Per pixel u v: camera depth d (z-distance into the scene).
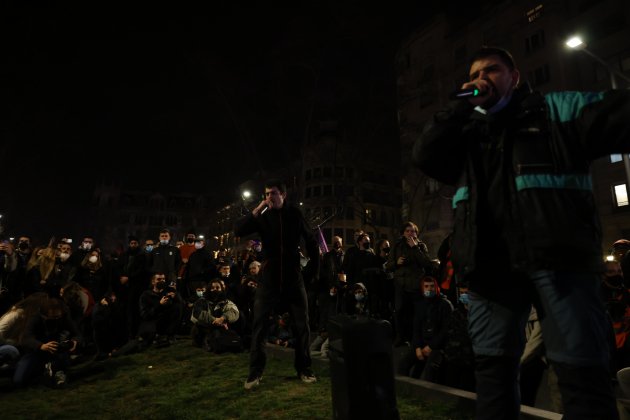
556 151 1.46
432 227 32.34
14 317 5.88
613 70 12.13
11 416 4.26
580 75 24.97
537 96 1.57
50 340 5.71
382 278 8.13
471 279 1.63
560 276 1.38
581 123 1.43
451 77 33.22
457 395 3.65
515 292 1.55
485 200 1.57
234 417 3.73
